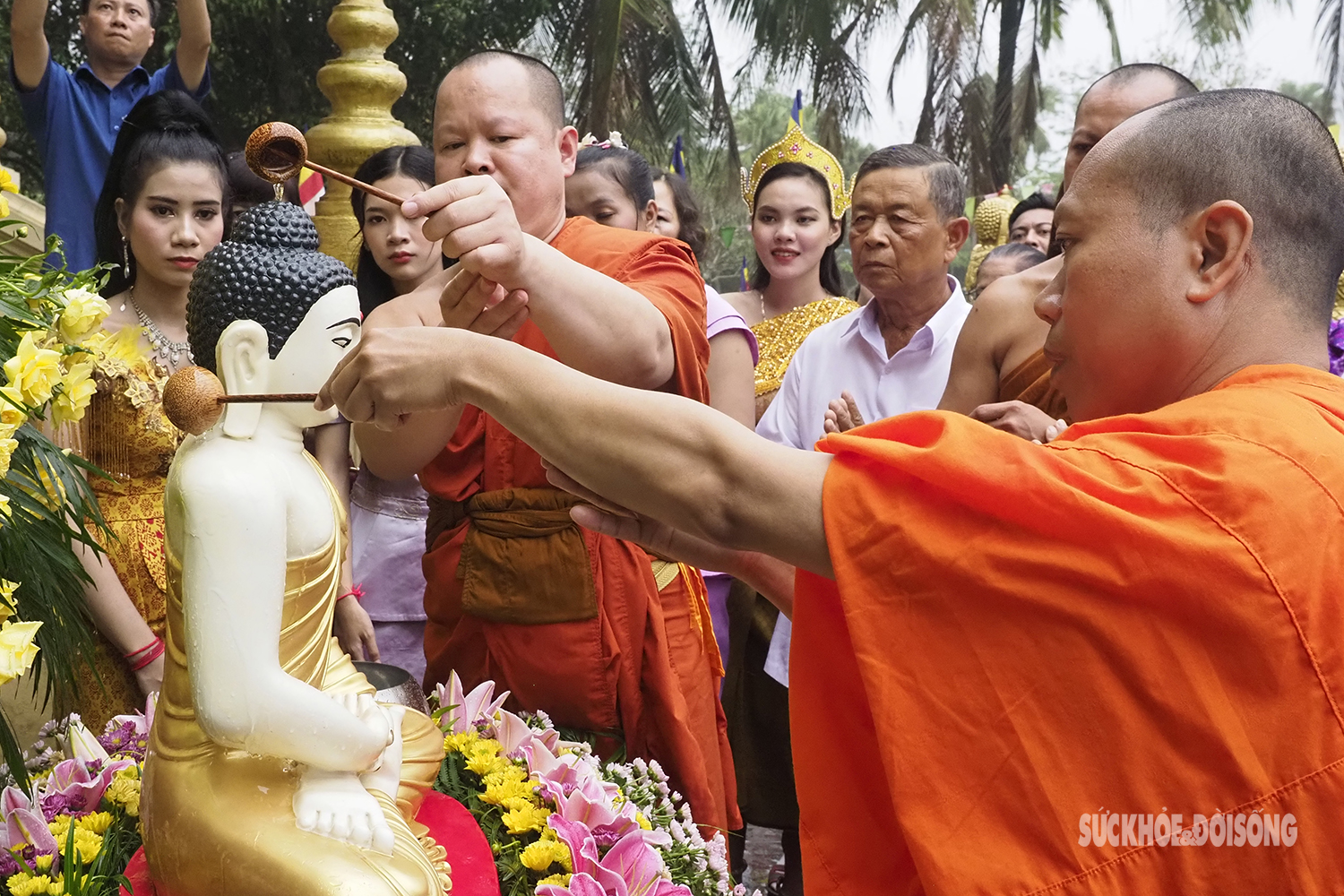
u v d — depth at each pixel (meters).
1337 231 1.17
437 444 2.09
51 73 3.60
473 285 1.69
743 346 2.69
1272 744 0.97
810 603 1.15
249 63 11.11
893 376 3.39
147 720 1.90
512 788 1.78
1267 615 0.97
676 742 2.17
